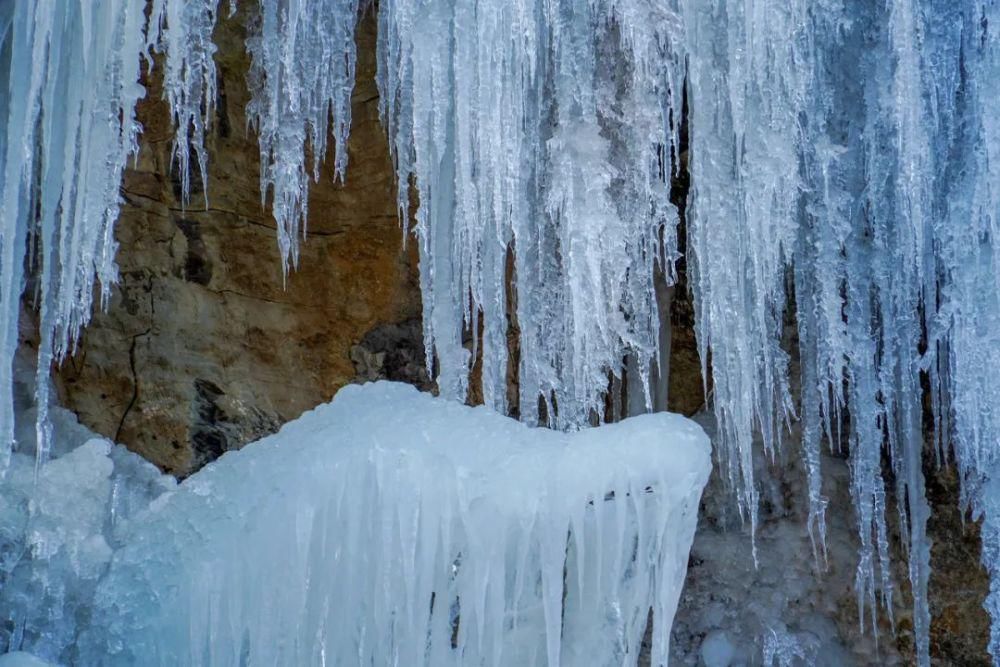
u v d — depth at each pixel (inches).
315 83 176.4
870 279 195.2
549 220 181.0
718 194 175.9
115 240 183.2
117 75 146.6
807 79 180.9
